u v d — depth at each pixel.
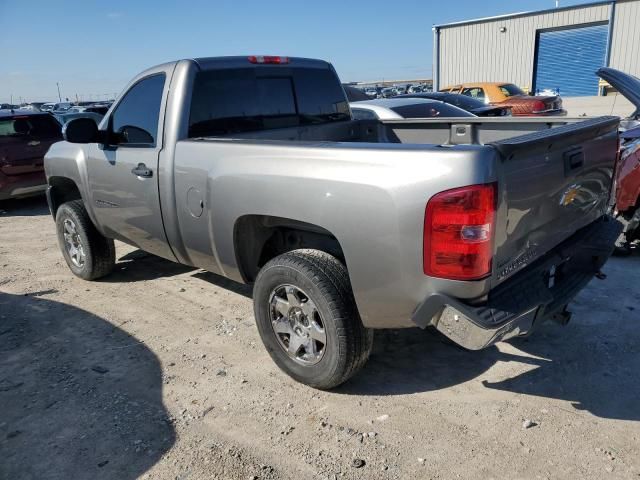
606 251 3.52
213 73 4.11
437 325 2.76
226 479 2.71
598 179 3.53
